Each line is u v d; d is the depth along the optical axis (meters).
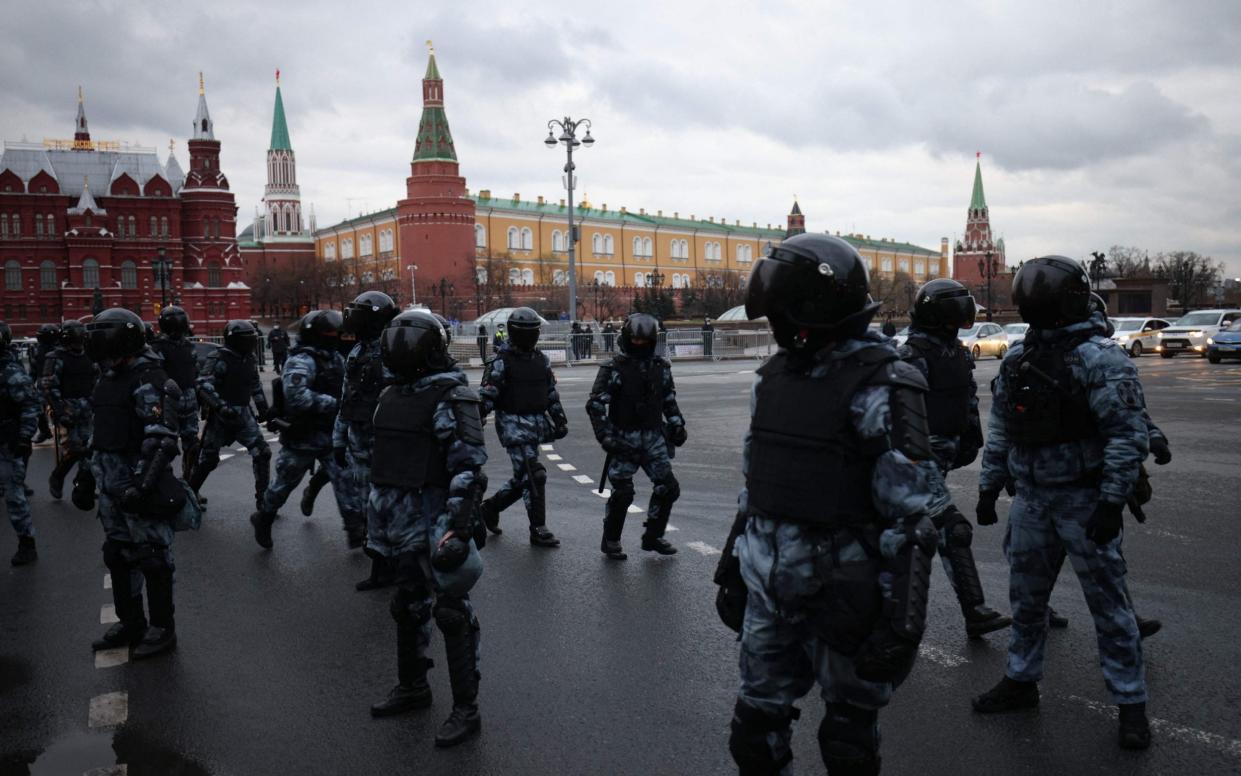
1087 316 3.88
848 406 2.67
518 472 7.48
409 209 100.31
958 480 10.00
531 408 7.48
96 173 88.19
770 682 2.88
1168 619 5.23
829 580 2.68
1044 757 3.69
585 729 4.05
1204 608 5.41
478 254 104.19
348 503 7.52
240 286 91.00
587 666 4.79
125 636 5.31
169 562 5.23
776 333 2.83
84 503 6.11
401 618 4.24
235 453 13.59
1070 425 3.80
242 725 4.20
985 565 6.54
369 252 114.38
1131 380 3.67
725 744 3.89
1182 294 103.88
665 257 122.06
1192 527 7.37
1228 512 7.88
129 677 4.82
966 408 5.50
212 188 90.19
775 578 2.78
